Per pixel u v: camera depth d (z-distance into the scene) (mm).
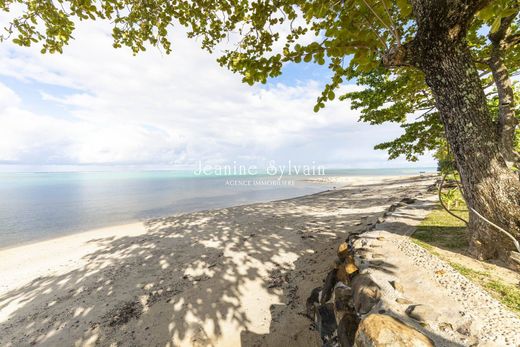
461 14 2369
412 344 1949
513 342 2002
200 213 18750
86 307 6234
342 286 3871
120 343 4965
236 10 4504
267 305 5766
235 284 6809
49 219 19188
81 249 11414
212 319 5445
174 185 59000
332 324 3889
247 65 2529
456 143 2980
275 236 10789
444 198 7258
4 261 10305
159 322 5473
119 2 4320
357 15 2188
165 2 4461
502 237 3053
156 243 11281
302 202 20922
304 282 6547
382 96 7820
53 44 3887
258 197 32000
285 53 2389
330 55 2236
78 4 3627
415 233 4859
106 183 70750
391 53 2766
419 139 7691
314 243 9352
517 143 7039
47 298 6828
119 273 8141
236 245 10008
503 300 2564
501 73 4633
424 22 2568
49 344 5070
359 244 4672
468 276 3053
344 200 19719
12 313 6207
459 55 2652
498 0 1743
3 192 44188
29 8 3457
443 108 2953
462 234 4539
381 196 19500
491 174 2836
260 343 4688
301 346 4469
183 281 7219
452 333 2170
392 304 2641
